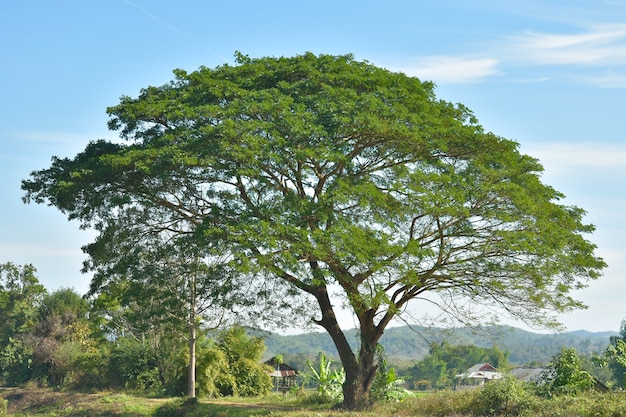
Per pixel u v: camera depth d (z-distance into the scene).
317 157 27.66
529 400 24.72
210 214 29.03
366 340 32.25
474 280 30.56
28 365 64.38
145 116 30.62
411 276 28.17
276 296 31.02
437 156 30.55
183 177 29.31
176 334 36.50
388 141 29.52
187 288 31.48
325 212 27.69
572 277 31.06
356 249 26.92
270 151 27.64
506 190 28.77
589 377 27.86
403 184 28.91
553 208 30.91
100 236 32.38
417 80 31.62
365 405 31.06
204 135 28.05
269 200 29.33
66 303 65.50
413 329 32.53
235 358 49.47
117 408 38.31
